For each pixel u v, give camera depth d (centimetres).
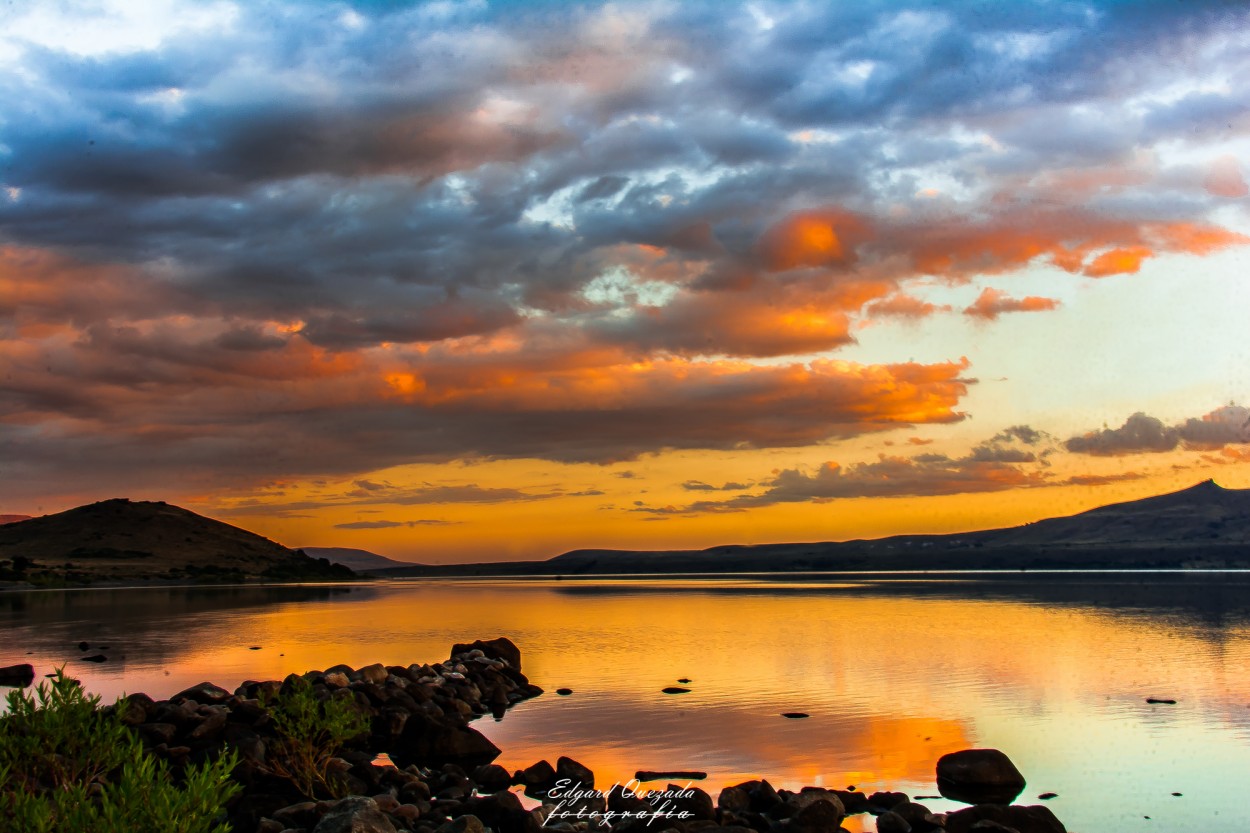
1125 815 2211
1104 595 12425
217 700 3000
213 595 16012
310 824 1891
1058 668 4719
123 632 7431
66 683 1766
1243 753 2784
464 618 9325
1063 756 2756
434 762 2727
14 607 11512
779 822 2022
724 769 2594
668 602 12431
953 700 3744
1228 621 7619
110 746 1738
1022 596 12500
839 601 11906
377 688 3281
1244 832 2088
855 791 2344
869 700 3756
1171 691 3950
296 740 2255
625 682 4406
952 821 1961
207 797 1230
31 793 1309
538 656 5606
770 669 4806
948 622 7925
